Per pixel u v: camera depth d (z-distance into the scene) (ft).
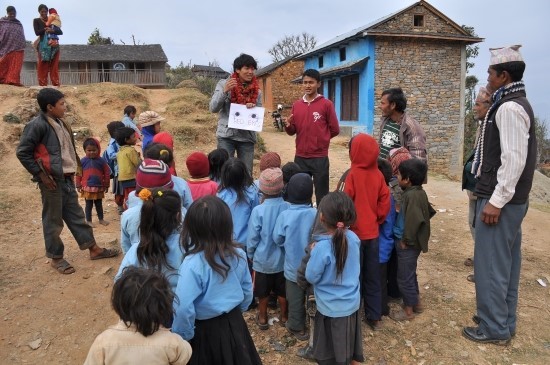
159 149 12.95
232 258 8.00
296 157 16.19
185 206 11.84
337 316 9.11
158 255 8.27
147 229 8.30
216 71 141.38
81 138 32.27
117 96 39.65
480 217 10.89
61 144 13.89
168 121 36.52
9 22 36.86
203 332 7.95
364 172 11.17
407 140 13.43
